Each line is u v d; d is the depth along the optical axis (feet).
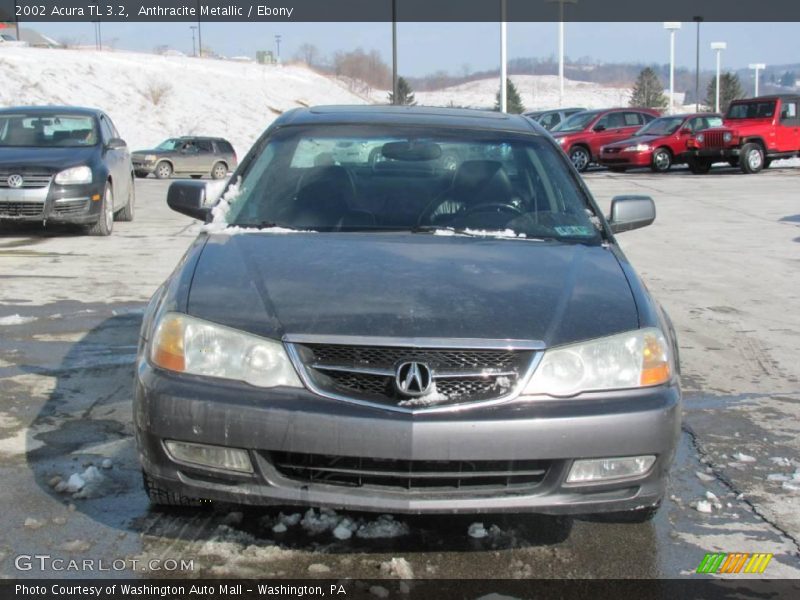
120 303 23.62
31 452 13.46
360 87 245.45
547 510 9.98
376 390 9.83
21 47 170.71
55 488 12.19
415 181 14.56
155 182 84.02
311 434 9.61
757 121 82.02
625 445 9.98
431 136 15.47
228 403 9.78
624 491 10.24
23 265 29.17
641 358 10.44
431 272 11.47
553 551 10.93
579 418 9.82
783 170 86.69
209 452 9.95
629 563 10.71
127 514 11.48
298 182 14.39
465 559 10.63
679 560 10.84
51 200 34.47
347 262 11.74
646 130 88.12
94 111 39.99
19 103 134.41
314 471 9.98
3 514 11.42
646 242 38.09
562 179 14.99
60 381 16.93
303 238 12.80
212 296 10.82
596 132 88.94
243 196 14.21
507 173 14.83
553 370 10.05
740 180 73.77
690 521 11.93
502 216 13.93
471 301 10.68
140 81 162.71
